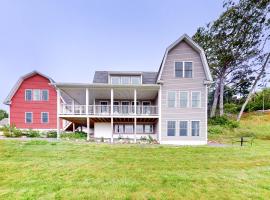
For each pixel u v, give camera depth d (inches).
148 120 759.7
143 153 451.2
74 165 336.8
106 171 303.6
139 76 807.1
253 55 1083.9
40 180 263.1
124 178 271.7
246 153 461.7
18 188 237.0
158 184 250.4
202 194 222.1
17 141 577.3
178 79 677.9
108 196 214.8
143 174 290.4
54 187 238.4
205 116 668.1
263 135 835.4
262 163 367.2
